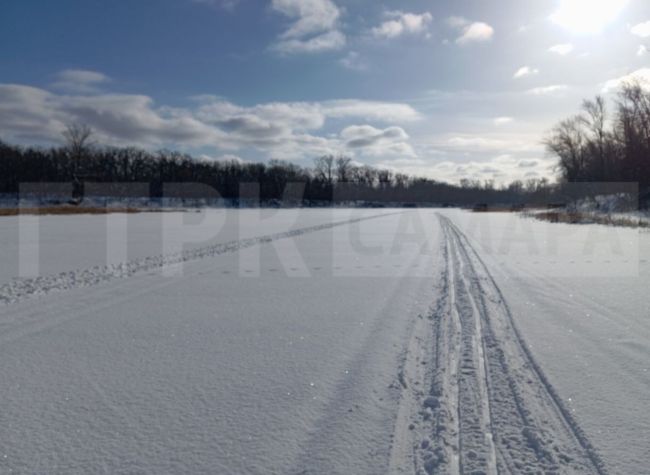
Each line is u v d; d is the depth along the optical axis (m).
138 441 3.69
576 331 6.36
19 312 7.59
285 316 7.39
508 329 6.45
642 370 4.98
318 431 3.81
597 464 3.31
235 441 3.68
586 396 4.36
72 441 3.69
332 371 5.07
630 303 7.95
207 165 78.50
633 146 36.91
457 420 3.91
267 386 4.71
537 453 3.43
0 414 4.14
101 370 5.15
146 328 6.75
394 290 9.29
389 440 3.65
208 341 6.15
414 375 4.90
